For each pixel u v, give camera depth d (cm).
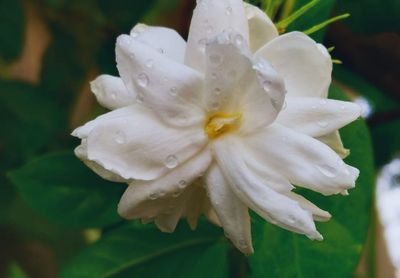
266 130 16
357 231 18
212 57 15
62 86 27
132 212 16
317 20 19
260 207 15
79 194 20
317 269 18
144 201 16
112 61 26
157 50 16
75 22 27
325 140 16
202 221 20
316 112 16
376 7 24
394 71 24
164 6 28
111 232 20
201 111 16
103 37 26
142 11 26
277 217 15
